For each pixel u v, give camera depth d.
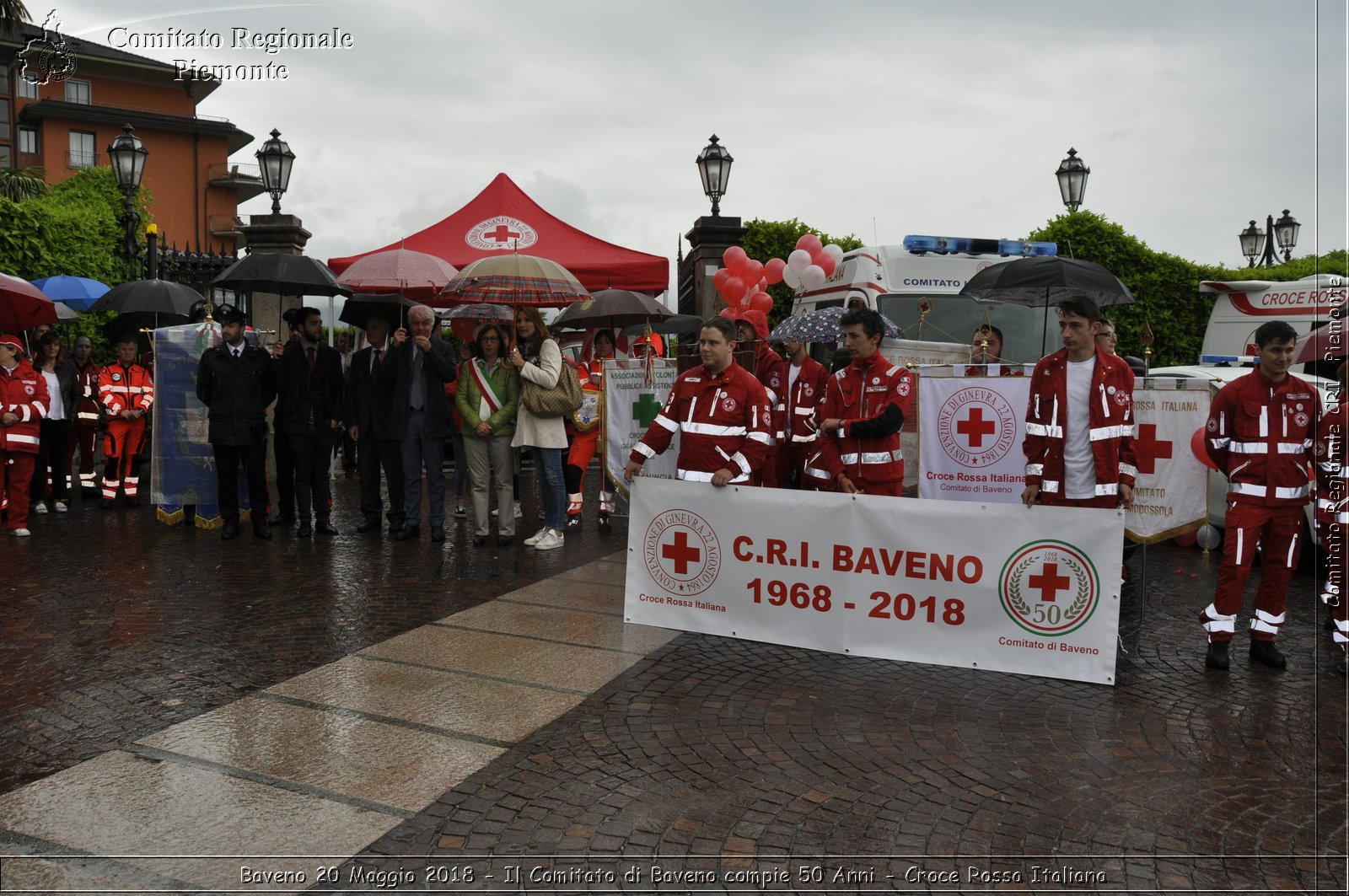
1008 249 9.65
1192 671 5.38
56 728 4.30
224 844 3.29
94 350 15.81
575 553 8.37
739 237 14.29
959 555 5.36
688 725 4.43
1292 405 5.32
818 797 3.71
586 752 4.09
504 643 5.66
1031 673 5.23
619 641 5.75
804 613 5.71
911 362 8.23
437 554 8.30
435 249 13.69
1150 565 8.38
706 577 5.95
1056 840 3.39
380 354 9.13
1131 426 5.41
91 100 35.97
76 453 16.72
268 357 9.07
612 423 9.38
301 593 6.80
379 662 5.27
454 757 4.02
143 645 5.55
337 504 11.61
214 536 9.17
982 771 3.96
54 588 6.93
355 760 3.97
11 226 14.74
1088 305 5.39
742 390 6.00
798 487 8.62
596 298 10.39
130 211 14.31
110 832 3.36
